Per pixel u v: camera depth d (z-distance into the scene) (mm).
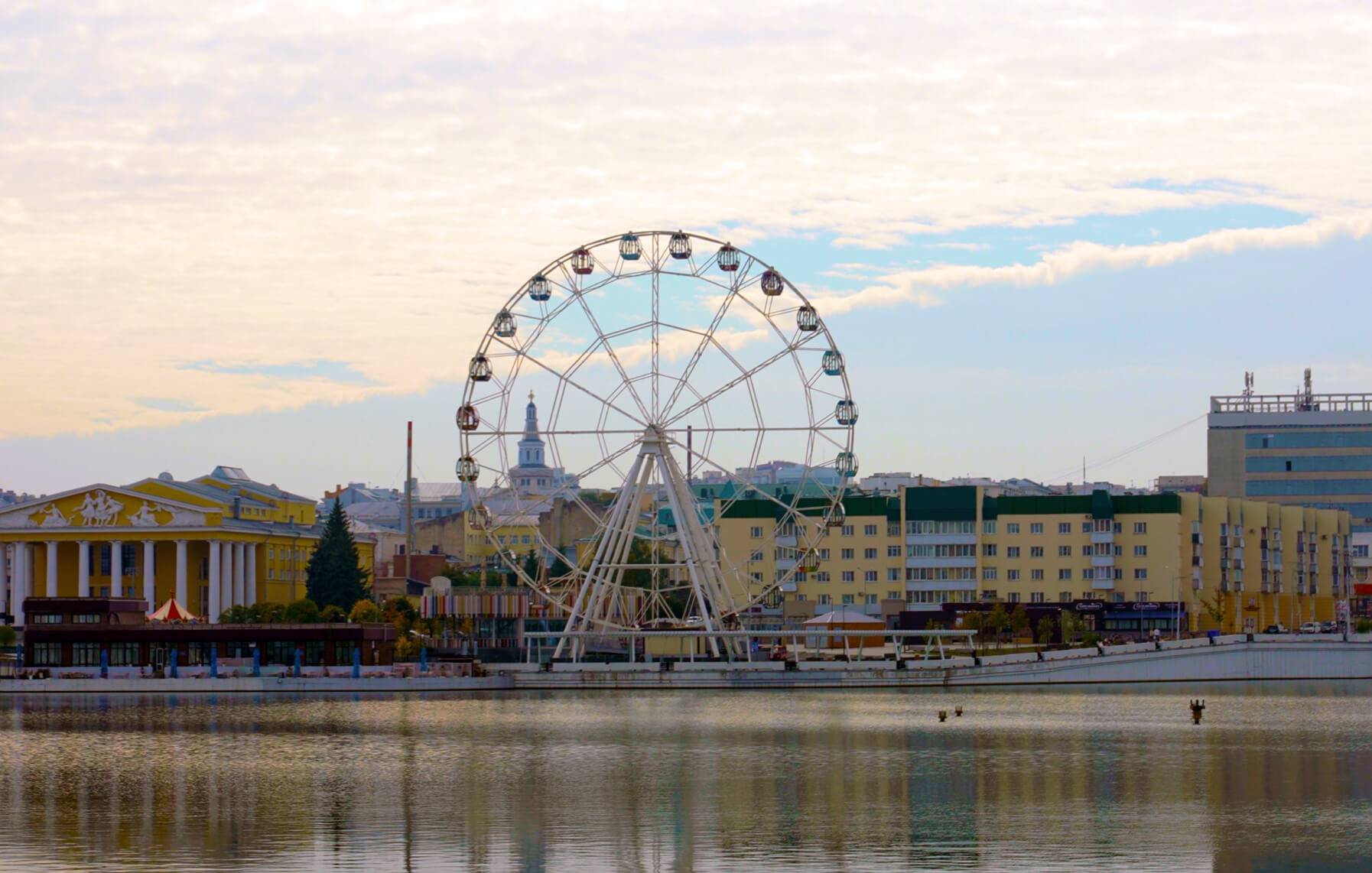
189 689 193625
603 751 121500
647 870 72688
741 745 126062
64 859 75188
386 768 110625
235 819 86938
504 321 193625
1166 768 110375
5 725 146375
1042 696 192000
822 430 192000
